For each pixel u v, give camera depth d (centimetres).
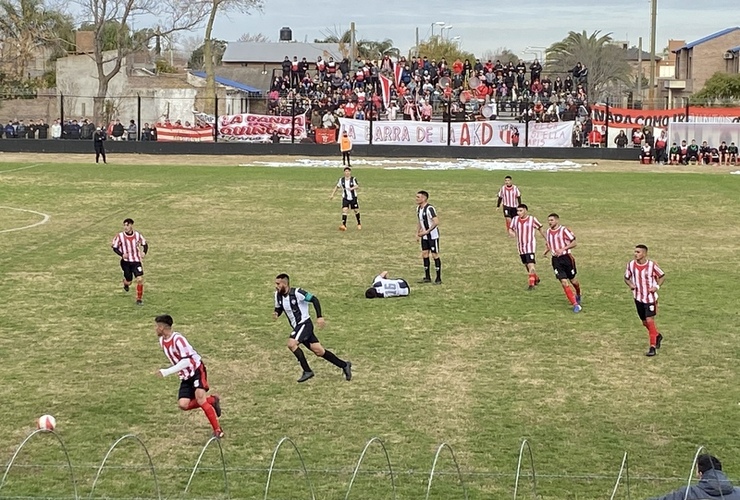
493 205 3609
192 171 4775
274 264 2359
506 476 1060
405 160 5653
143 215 3228
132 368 1476
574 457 1123
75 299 1948
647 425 1238
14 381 1404
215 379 1425
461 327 1748
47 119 6906
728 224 3155
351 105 6284
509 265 2391
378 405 1310
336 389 1380
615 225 3119
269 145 5891
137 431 1205
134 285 2088
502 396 1351
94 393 1352
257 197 3756
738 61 10081
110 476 1055
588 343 1644
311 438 1182
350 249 2594
